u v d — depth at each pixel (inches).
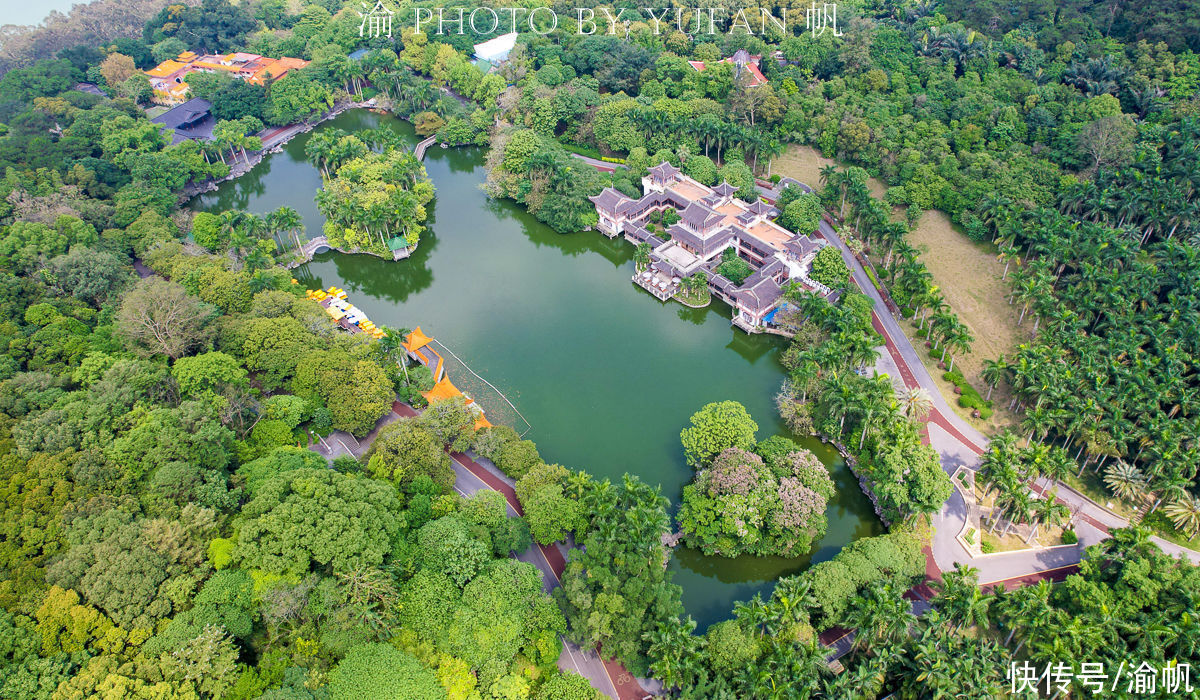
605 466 6382.9
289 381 6747.1
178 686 4050.2
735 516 5359.3
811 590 4881.9
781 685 4210.1
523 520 5541.3
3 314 6756.9
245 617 4490.7
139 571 4441.4
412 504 5310.0
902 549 5196.9
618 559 4923.7
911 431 5777.6
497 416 6870.1
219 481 5236.2
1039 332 7042.3
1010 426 6471.5
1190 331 6250.0
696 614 5310.0
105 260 7539.4
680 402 7027.6
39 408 5679.1
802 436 6560.0
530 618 4746.6
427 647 4490.7
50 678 3959.2
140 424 5452.8
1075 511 5748.0
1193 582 4662.9
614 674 4835.1
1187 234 7470.5
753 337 7765.8
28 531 4608.8
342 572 4616.1
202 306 6973.4
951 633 4803.2
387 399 6565.0
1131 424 5713.6
